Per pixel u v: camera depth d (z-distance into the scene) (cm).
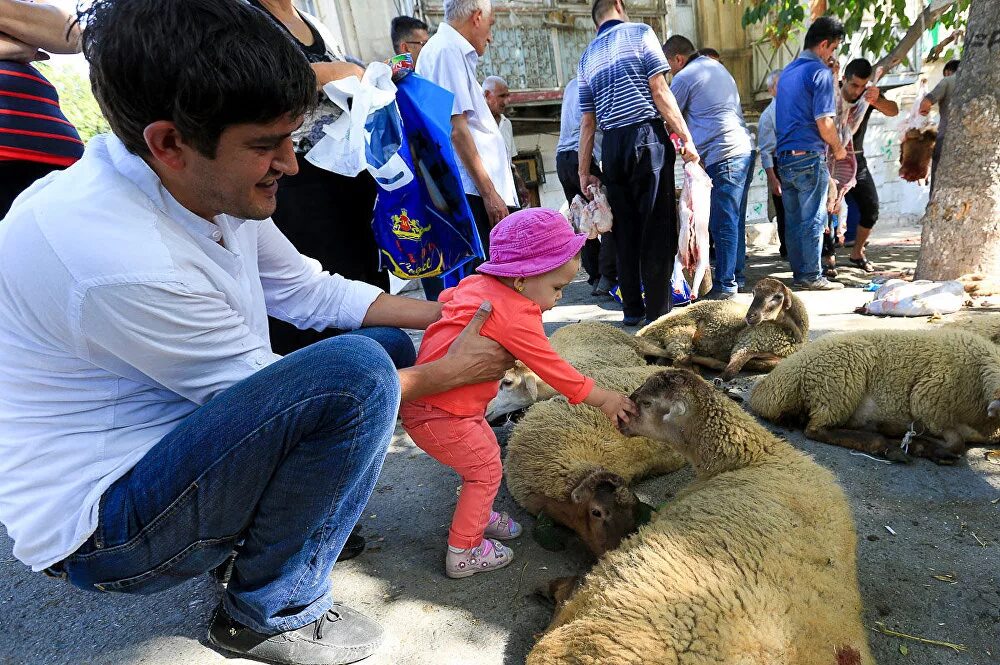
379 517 274
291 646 183
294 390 146
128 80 122
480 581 226
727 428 246
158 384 157
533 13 1095
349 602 217
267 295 225
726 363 455
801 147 584
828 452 306
